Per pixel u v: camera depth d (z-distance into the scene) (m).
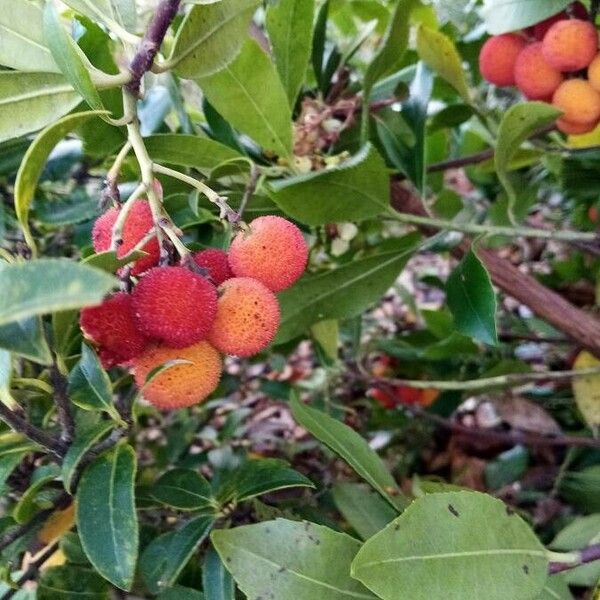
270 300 0.16
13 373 0.17
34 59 0.17
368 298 0.26
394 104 0.29
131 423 0.18
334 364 0.31
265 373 0.41
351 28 0.34
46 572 0.19
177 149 0.21
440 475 0.36
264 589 0.17
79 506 0.16
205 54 0.17
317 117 0.25
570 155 0.30
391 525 0.17
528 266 0.43
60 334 0.16
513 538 0.18
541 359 0.40
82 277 0.10
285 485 0.20
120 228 0.15
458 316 0.23
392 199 0.28
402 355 0.35
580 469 0.32
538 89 0.24
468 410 0.41
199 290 0.15
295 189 0.22
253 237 0.17
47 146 0.15
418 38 0.26
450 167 0.32
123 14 0.18
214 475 0.25
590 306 0.38
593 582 0.22
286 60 0.24
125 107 0.16
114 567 0.15
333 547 0.18
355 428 0.35
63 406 0.17
